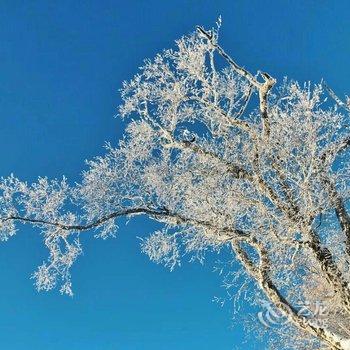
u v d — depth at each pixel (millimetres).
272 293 10484
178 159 10797
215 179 10430
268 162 10219
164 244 11250
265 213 10055
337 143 10352
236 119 10469
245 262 10945
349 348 9906
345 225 10461
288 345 12680
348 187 10430
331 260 10094
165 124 10648
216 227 10227
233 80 10727
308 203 9867
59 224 10719
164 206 10703
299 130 10062
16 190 10711
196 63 10422
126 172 10961
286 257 10195
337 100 10203
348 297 10078
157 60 10578
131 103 10727
